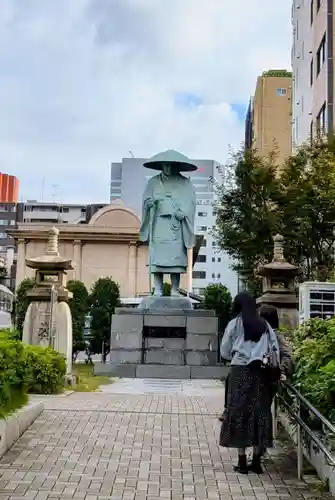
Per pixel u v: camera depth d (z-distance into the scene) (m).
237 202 21.39
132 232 43.34
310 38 28.11
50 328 14.38
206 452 7.53
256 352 6.54
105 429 8.66
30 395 12.07
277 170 23.48
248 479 6.39
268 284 16.41
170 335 19.06
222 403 11.51
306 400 6.17
